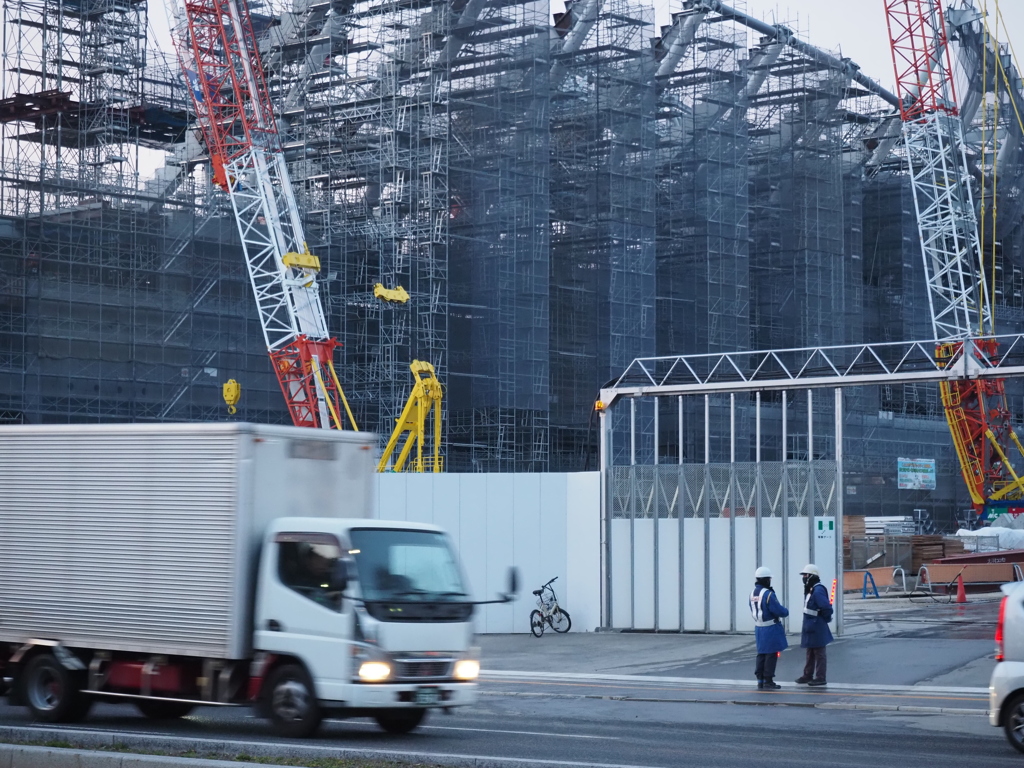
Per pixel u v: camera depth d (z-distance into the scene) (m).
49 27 81.12
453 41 81.94
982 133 105.69
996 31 103.25
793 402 99.94
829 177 103.00
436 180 82.44
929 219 88.19
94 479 19.58
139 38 84.12
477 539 39.47
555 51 92.88
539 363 82.25
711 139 95.81
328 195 83.81
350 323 83.31
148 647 18.84
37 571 19.89
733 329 95.19
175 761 13.48
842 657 30.23
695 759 16.34
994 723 17.25
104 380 69.69
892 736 19.11
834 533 35.28
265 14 89.12
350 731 19.41
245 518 18.42
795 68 104.19
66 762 14.02
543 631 38.44
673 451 91.44
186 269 73.38
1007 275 124.75
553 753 16.86
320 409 67.44
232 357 74.81
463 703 18.50
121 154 83.69
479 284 82.12
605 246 89.62
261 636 18.30
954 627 36.53
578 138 91.62
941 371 41.03
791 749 17.48
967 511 105.94
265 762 14.80
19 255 67.56
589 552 39.00
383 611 17.81
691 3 99.81
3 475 20.34
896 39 83.12
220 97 70.94
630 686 27.28
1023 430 105.06
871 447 102.06
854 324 107.00
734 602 36.53
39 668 19.84
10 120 80.44
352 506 19.72
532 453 80.56
